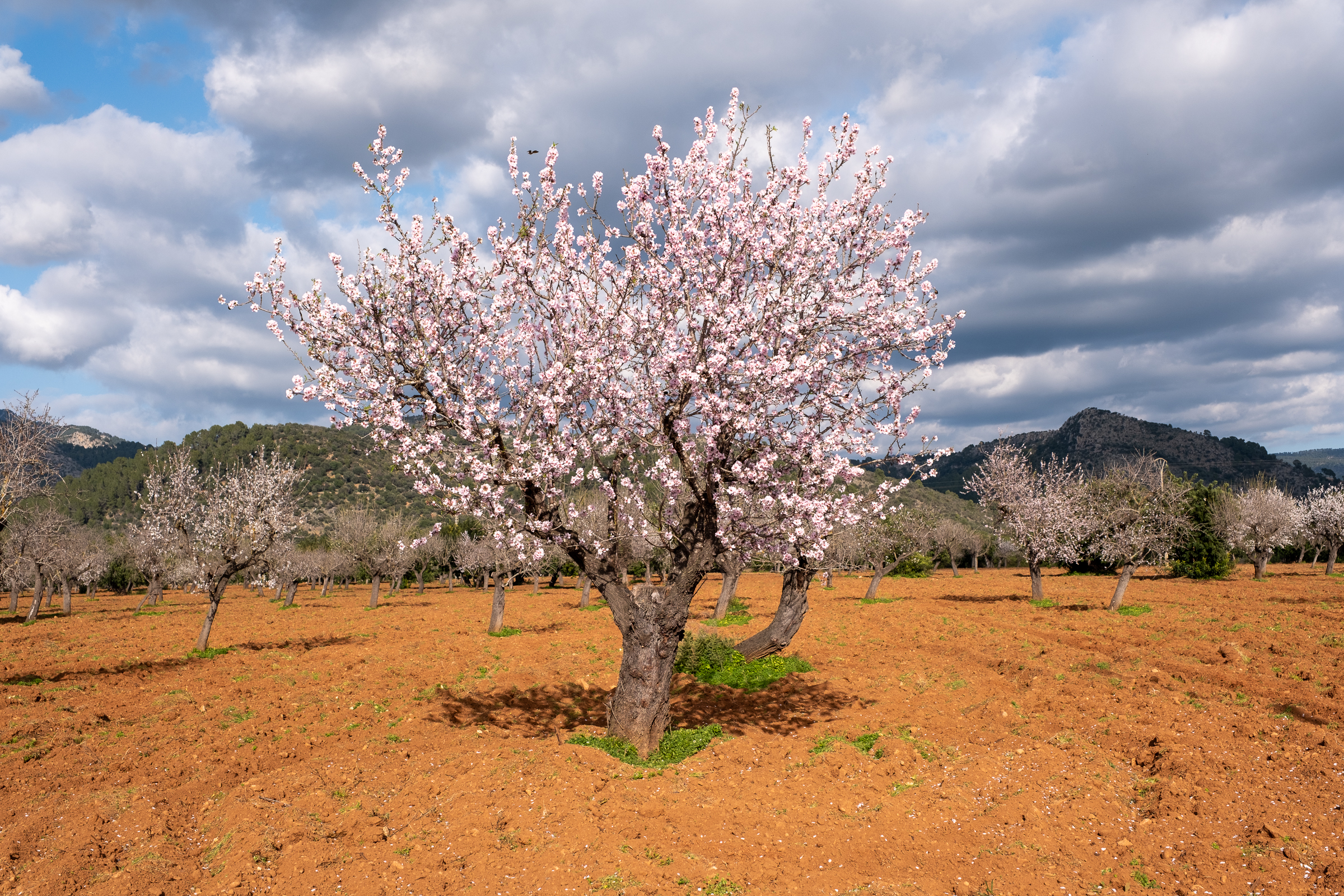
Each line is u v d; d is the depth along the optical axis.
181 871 8.16
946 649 19.75
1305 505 51.34
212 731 13.66
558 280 11.11
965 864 7.52
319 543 61.84
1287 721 11.66
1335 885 6.68
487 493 10.39
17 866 8.27
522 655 20.86
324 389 9.91
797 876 7.42
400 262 10.25
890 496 11.58
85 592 66.56
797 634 23.33
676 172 10.91
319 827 8.99
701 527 11.51
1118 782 9.72
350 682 17.89
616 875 7.37
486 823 8.70
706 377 10.15
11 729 13.35
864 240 11.41
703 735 12.17
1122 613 25.55
